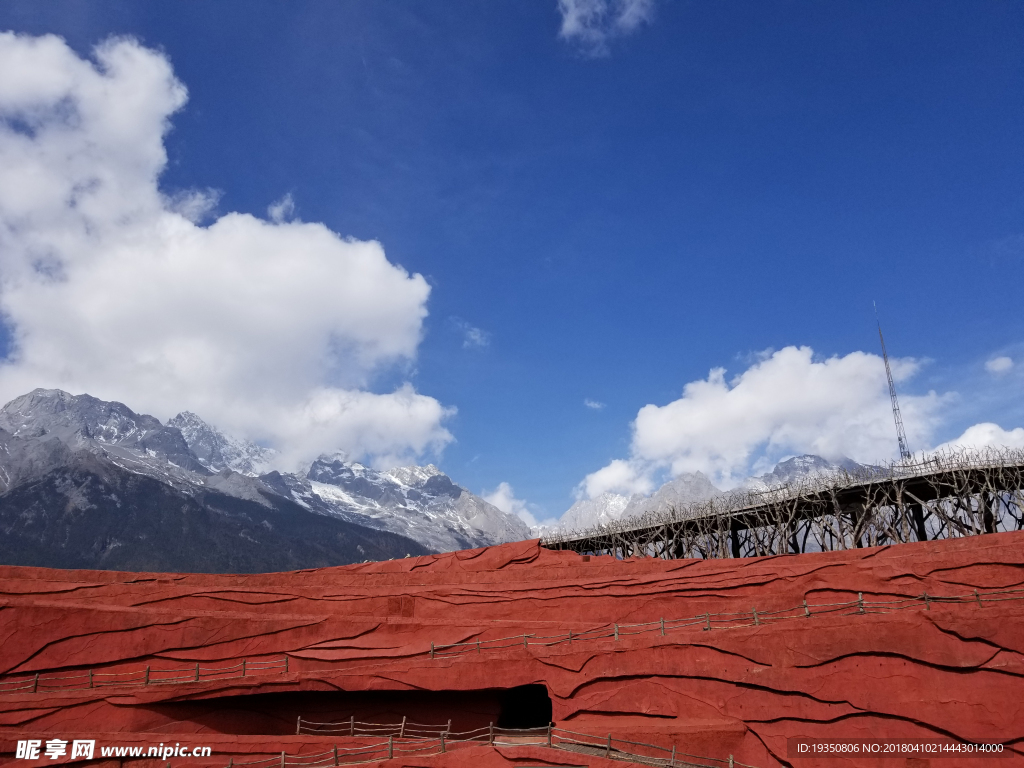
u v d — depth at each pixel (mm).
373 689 32125
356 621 36281
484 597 38406
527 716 35156
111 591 39125
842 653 25062
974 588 28484
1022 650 22500
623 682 29031
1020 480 41906
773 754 24859
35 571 40875
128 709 30594
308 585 43750
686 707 27391
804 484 49281
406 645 34719
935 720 22812
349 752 29000
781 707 25453
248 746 28688
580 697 29609
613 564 40281
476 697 32094
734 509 51969
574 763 25844
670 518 55156
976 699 22516
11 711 29359
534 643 33000
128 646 34562
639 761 25797
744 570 34594
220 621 35781
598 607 35719
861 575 30500
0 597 37344
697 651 27938
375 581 43531
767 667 26250
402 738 30953
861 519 46312
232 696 31781
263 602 38969
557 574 41062
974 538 31375
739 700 26391
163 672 34156
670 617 33969
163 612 35562
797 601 30250
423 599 38875
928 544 32500
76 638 34375
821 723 24562
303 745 28891
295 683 32250
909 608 27344
